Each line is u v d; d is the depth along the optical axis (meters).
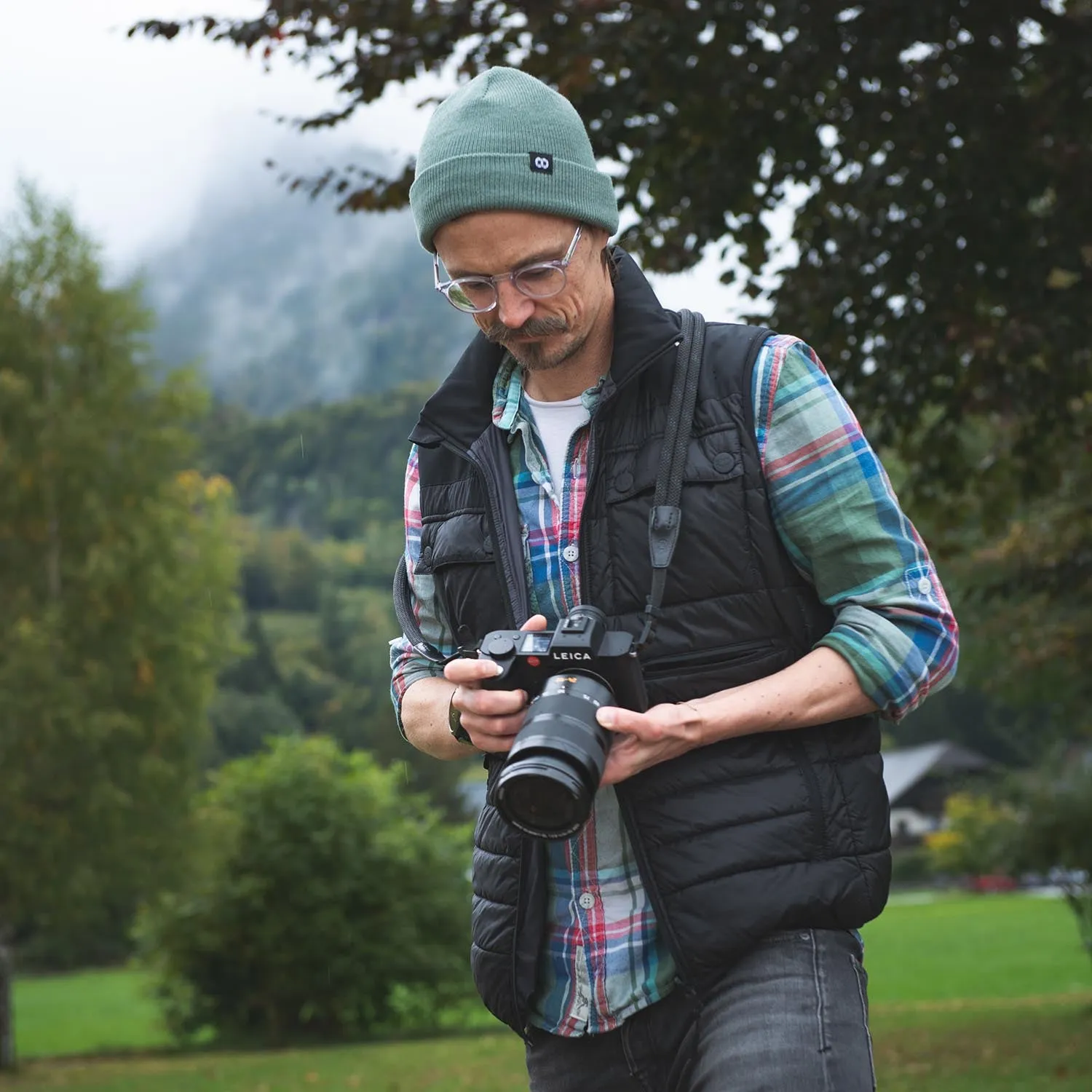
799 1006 1.84
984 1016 14.20
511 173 1.85
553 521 2.05
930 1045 11.45
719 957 1.87
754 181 8.33
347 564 164.12
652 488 1.96
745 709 1.86
